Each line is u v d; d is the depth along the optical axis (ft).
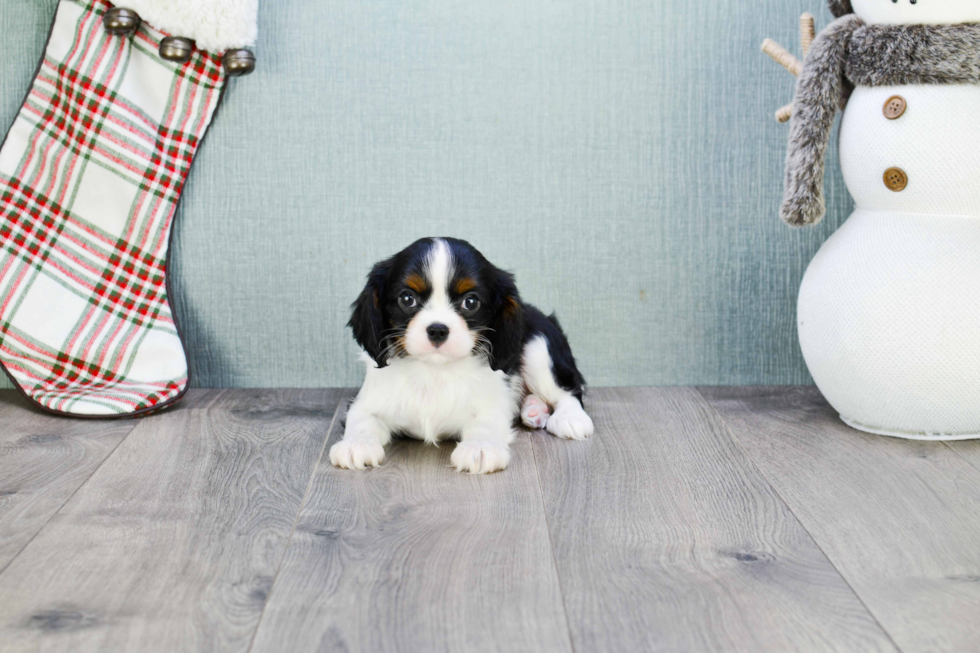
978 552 3.83
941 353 5.07
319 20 6.33
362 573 3.61
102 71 6.10
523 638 3.14
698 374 6.82
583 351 6.78
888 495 4.50
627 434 5.58
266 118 6.42
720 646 3.09
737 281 6.70
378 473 4.85
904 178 5.13
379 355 5.16
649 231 6.64
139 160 6.18
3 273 6.04
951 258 5.08
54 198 6.15
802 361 6.79
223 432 5.57
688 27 6.43
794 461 5.03
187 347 6.66
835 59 5.31
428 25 6.37
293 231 6.56
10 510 4.24
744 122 6.53
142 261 6.26
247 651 3.04
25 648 3.05
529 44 6.42
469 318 4.99
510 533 4.03
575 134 6.53
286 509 4.30
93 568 3.65
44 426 5.64
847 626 3.22
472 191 6.57
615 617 3.28
